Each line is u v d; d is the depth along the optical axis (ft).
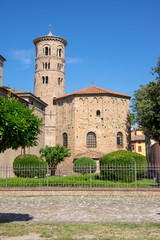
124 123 147.23
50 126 189.57
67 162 141.18
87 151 139.33
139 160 86.12
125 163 76.13
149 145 188.24
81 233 29.84
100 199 59.21
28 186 68.69
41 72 201.98
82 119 142.72
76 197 62.59
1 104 34.50
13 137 34.04
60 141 150.71
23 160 81.66
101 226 33.12
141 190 64.59
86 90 149.59
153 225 33.55
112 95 145.48
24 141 35.45
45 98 196.24
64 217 40.24
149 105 102.32
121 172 72.95
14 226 33.47
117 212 44.01
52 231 30.73
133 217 39.81
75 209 47.14
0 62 129.29
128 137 147.23
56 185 70.03
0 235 29.01
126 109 150.51
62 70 206.90
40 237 28.25
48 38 205.36
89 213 43.34
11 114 33.94
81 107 144.05
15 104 36.01
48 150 120.67
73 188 66.33
